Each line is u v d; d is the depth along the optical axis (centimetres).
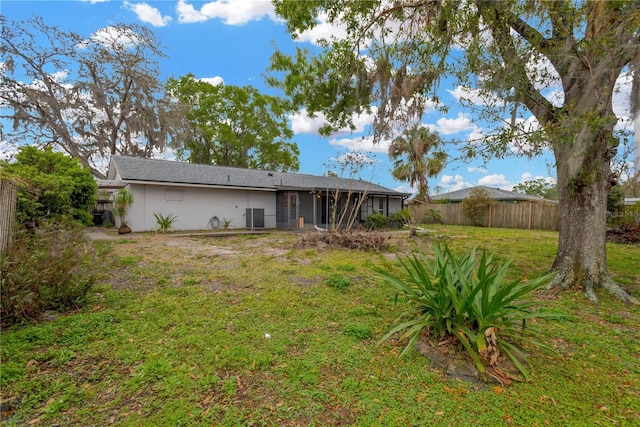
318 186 1647
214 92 2703
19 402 202
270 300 416
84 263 404
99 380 228
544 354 278
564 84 414
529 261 694
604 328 337
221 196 1509
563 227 493
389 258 765
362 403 210
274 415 197
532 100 423
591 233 460
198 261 675
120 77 1938
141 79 1944
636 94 331
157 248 844
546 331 324
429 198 2259
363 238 903
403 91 577
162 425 185
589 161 446
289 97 705
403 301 413
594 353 282
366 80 624
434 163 677
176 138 2094
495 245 974
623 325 346
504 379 236
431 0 482
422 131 1855
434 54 512
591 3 308
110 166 1518
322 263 677
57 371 237
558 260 497
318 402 210
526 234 1348
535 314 263
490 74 419
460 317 267
